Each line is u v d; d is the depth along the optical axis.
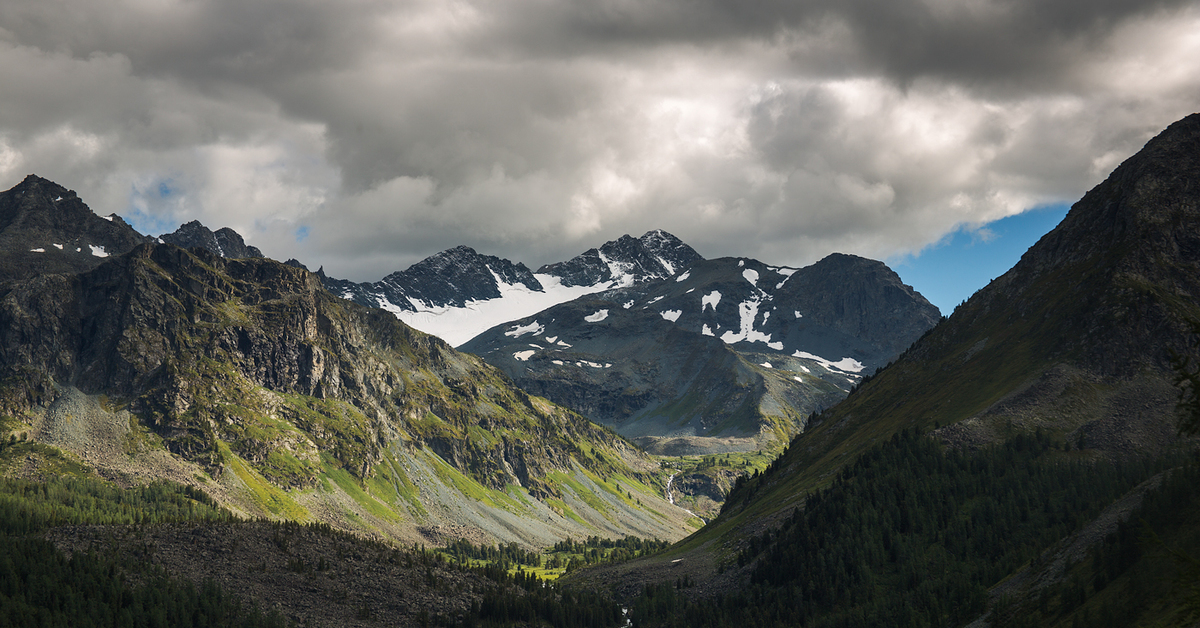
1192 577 76.25
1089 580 174.00
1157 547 79.38
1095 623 156.50
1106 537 179.88
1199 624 74.56
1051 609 176.00
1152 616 147.25
